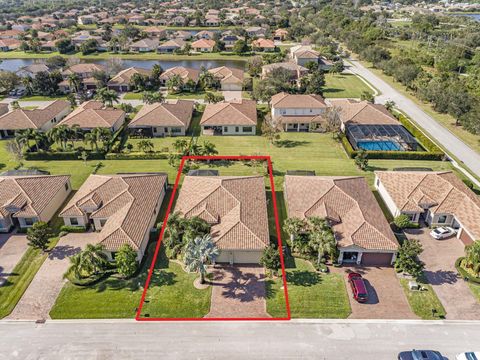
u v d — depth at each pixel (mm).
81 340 34812
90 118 79188
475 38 158750
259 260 42781
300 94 94938
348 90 109250
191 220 42219
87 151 70562
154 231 48188
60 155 69000
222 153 70375
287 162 67188
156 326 36062
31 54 165125
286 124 80562
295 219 43906
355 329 35688
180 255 44531
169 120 78375
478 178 61875
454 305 38156
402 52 141875
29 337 35156
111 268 42906
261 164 66312
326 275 42031
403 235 48281
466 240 46094
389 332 35406
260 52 160125
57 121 86875
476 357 32281
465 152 71188
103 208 48875
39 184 53969
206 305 38281
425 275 41844
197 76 114250
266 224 46469
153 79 112312
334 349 33844
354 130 76062
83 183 59281
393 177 55250
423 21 195875
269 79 98938
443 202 49562
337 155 70250
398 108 94188
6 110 89062
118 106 94750
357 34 168125
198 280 41406
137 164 66938
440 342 34469
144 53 163250
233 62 147125
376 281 41125
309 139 77188
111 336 35125
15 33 195000
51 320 36875
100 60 152375
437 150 69125
